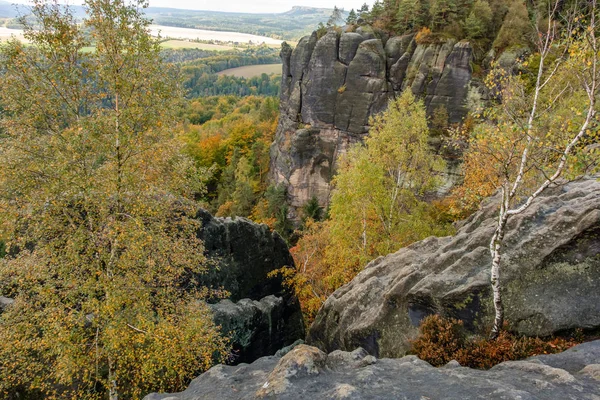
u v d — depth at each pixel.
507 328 12.31
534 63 42.34
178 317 14.80
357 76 57.78
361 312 17.61
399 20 57.69
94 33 14.12
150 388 15.68
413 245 20.47
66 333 12.62
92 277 13.32
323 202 66.62
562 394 7.44
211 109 151.75
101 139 13.73
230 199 75.81
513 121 11.15
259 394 8.59
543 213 14.87
